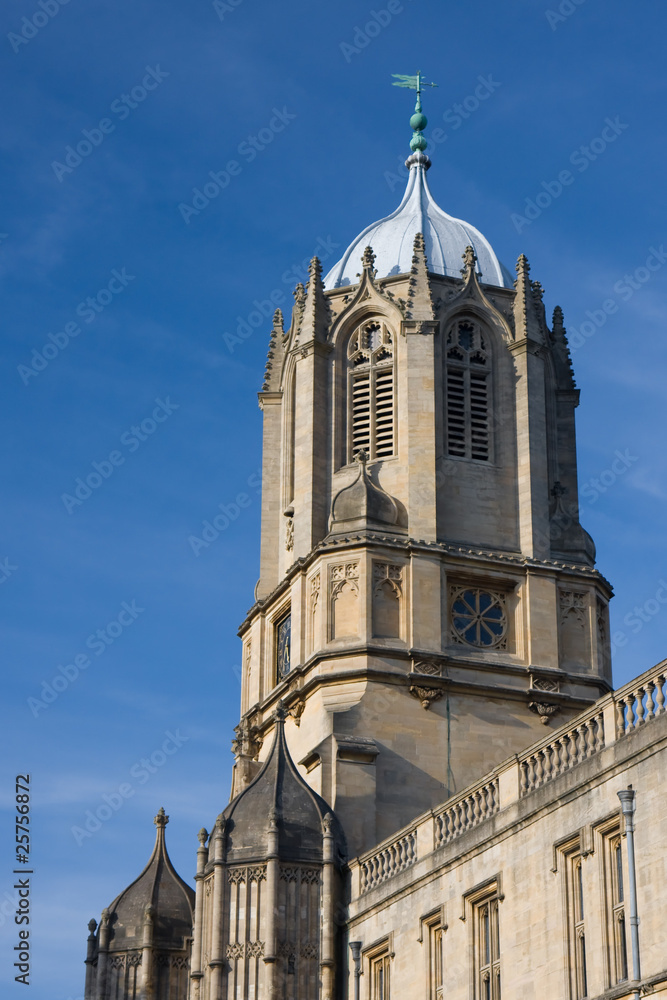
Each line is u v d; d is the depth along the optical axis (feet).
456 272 280.10
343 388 273.13
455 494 264.31
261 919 219.61
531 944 177.68
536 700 252.83
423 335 269.03
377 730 245.65
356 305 274.98
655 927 158.51
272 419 288.51
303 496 268.21
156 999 253.85
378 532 256.52
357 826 238.68
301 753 252.83
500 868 185.57
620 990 160.66
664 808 159.74
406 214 289.12
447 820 201.05
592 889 168.96
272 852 221.05
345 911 221.25
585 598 261.85
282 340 291.99
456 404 269.23
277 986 216.13
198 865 230.48
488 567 258.16
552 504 270.46
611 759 168.45
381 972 212.02
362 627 250.57
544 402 272.51
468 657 252.62
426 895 200.75
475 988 187.73
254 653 275.18
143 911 258.57
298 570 261.03
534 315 277.03
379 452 266.98
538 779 183.52
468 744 248.52
